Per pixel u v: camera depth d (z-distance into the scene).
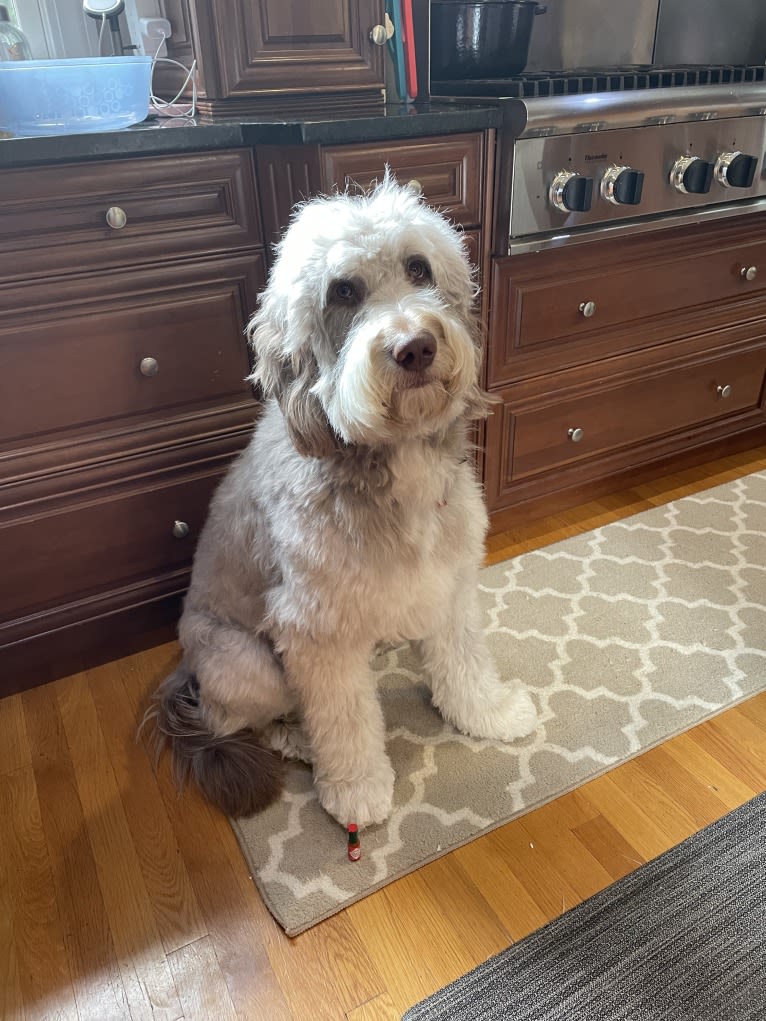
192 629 1.47
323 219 1.11
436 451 1.21
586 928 1.20
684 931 1.18
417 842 1.35
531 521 2.23
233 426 1.70
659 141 1.82
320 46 1.64
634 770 1.47
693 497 2.32
